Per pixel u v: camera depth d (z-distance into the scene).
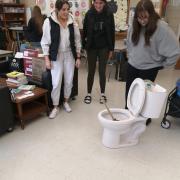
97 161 2.12
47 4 5.50
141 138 2.50
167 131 2.66
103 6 2.93
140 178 1.92
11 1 6.89
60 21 2.60
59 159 2.14
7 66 3.39
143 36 2.22
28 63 3.16
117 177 1.92
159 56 2.29
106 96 3.64
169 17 5.53
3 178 1.90
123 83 4.29
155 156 2.21
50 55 2.68
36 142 2.39
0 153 2.21
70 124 2.77
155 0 4.92
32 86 2.92
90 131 2.62
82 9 5.11
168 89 3.97
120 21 5.13
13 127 2.62
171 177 1.94
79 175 1.94
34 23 4.37
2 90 2.35
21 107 2.59
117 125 2.13
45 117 2.94
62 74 2.88
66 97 3.08
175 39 2.16
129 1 5.04
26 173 1.96
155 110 2.21
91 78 3.32
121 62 4.31
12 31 6.47
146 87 2.24
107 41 3.09
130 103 2.39
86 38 3.12
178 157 2.20
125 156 2.19
